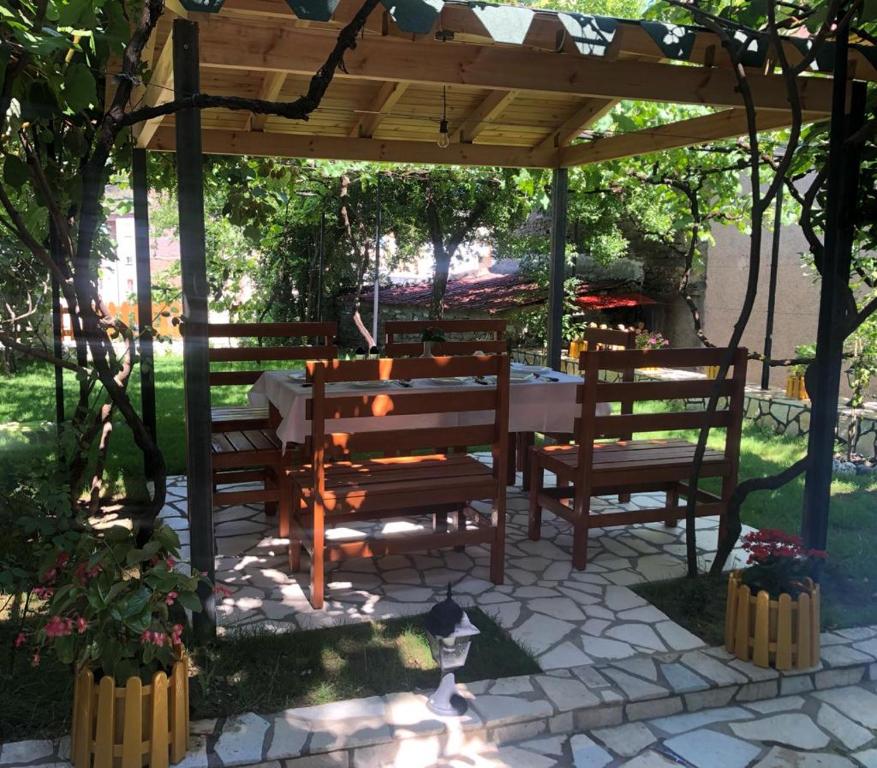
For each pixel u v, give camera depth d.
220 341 12.05
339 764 2.16
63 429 3.79
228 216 5.88
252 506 4.54
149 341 4.21
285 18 2.78
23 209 4.04
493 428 3.30
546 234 11.95
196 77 2.53
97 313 2.78
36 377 9.33
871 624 3.08
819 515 3.27
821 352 3.18
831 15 2.88
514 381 4.02
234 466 3.77
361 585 3.39
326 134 5.39
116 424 6.46
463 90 4.70
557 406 3.95
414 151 5.40
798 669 2.68
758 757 2.30
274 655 2.66
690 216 7.30
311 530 3.24
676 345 11.23
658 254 11.83
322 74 2.18
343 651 2.72
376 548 3.17
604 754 2.29
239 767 2.08
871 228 3.81
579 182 7.09
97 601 2.03
